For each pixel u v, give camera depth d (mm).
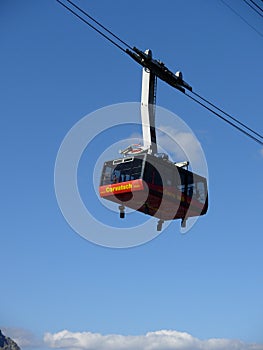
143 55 28641
